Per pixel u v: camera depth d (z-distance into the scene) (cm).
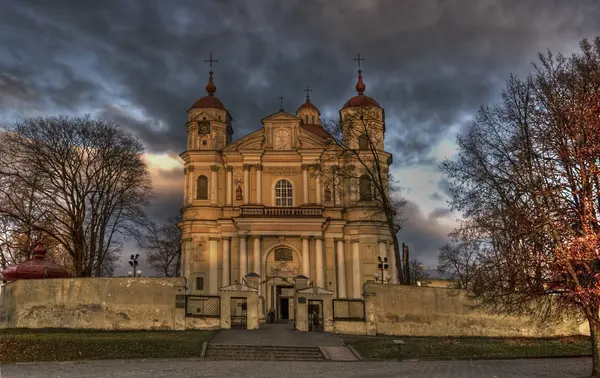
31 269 3950
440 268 5531
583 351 3219
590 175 2072
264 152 5766
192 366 2452
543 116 2389
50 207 4772
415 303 3788
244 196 5684
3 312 3775
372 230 5566
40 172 4778
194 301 3691
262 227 5441
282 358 2869
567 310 2445
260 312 4888
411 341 3350
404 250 6050
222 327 3591
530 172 2325
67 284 3575
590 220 2053
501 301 2955
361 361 2830
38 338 2942
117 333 3369
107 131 5016
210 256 5534
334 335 3525
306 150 5725
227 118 6112
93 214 4875
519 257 2211
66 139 4881
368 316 3694
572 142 2152
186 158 5822
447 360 2928
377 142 5247
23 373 2206
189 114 5966
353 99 6044
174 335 3262
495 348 3225
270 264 5438
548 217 2100
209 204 5656
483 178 3120
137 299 3547
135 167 5159
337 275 5494
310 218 5438
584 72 2423
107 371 2262
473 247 2645
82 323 3506
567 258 2000
